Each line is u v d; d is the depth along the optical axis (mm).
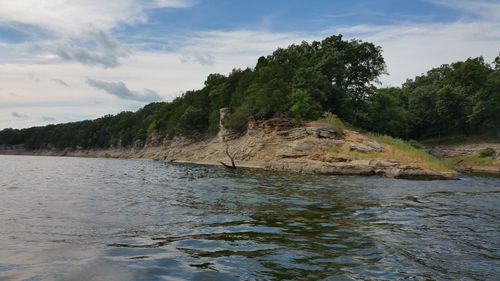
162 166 49844
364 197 16328
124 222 9984
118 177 28625
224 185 21156
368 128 61906
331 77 59625
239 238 8312
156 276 5797
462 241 8414
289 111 48750
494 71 80500
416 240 8430
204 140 74000
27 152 177000
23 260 6430
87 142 149125
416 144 65000
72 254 6844
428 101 82062
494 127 74562
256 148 47344
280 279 5727
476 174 45250
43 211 11648
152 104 145000
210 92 80312
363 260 6801
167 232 8844
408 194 18266
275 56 67750
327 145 39250
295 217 11016
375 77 61406
